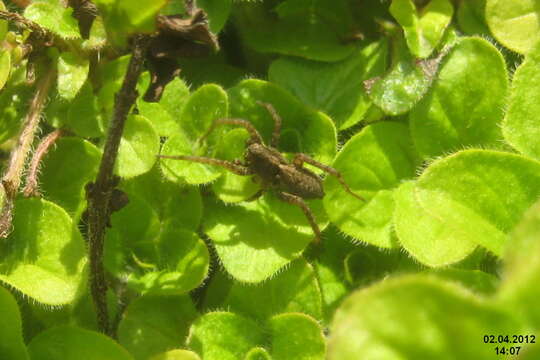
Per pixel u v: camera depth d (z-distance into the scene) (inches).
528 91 4.1
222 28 4.6
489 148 4.3
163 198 4.4
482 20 4.5
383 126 4.4
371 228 4.3
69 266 4.1
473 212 4.0
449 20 4.4
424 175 4.0
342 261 4.4
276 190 4.4
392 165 4.4
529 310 2.7
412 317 2.8
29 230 4.2
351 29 4.6
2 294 4.1
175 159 4.4
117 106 3.9
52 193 4.4
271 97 4.5
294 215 4.4
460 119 4.3
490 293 4.0
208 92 4.4
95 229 4.0
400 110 4.4
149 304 4.3
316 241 4.3
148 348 4.2
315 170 4.5
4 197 4.2
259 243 4.3
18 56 4.3
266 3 4.7
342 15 4.6
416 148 4.3
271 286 4.3
